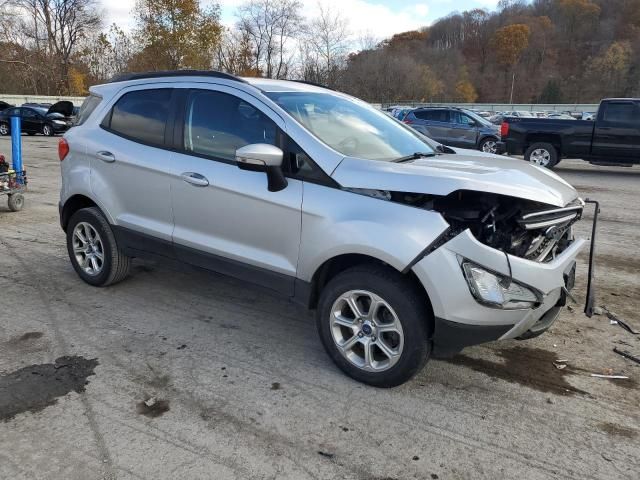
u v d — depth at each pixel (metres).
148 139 4.28
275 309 4.57
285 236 3.50
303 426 2.97
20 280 5.13
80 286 4.98
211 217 3.87
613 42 100.88
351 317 3.42
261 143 3.54
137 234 4.39
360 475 2.61
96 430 2.91
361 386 3.37
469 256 2.93
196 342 3.94
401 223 3.03
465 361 3.73
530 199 3.03
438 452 2.78
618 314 4.60
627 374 3.61
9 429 2.90
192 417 3.04
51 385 3.33
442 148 4.45
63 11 49.25
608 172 14.54
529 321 3.12
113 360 3.65
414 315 3.08
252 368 3.58
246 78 4.03
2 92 46.25
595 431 2.99
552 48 108.06
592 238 3.71
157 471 2.61
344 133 3.76
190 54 35.75
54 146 19.52
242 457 2.72
